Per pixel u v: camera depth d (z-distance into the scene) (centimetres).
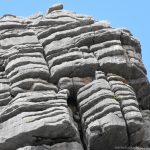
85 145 3875
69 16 4650
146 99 4325
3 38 4475
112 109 3819
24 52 4288
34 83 4069
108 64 4206
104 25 4509
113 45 4325
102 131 3753
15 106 3838
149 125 4075
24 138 3731
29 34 4488
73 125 3775
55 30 4478
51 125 3712
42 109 3834
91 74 4194
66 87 4100
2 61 4288
